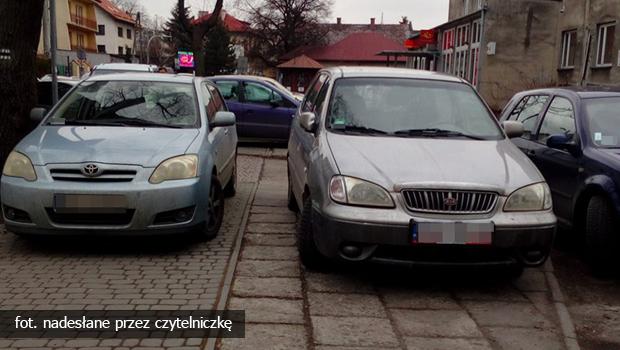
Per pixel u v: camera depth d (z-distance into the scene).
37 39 7.50
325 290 4.87
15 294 4.61
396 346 3.92
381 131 5.66
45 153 5.59
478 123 5.93
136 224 5.39
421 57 37.66
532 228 4.66
